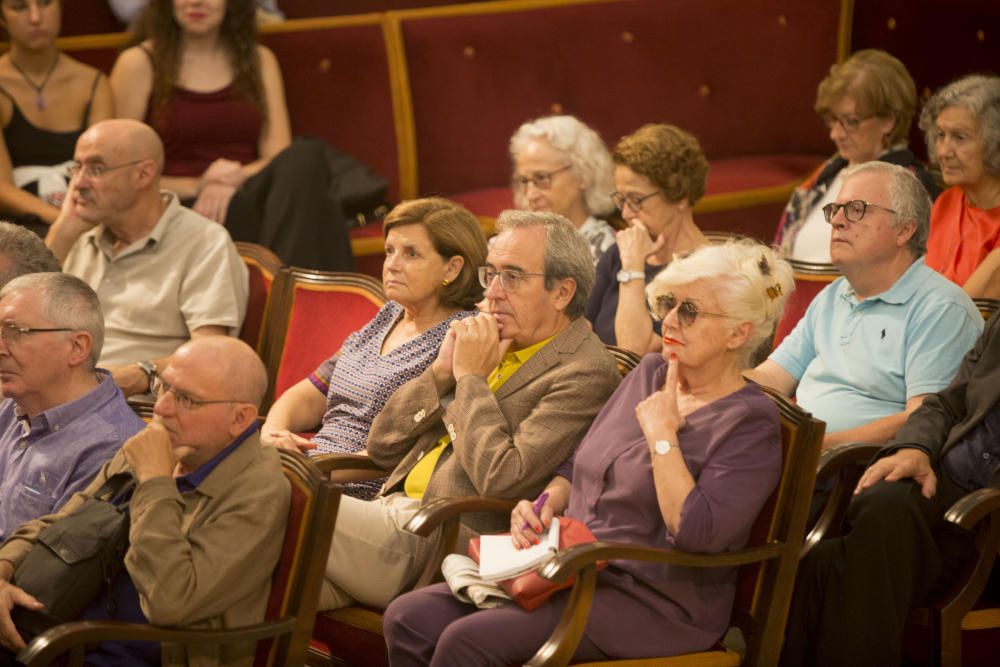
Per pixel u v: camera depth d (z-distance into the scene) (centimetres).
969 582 912
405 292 1085
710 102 1936
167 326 1296
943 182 1407
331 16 2033
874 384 1045
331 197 1566
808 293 1146
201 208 1580
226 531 813
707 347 864
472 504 914
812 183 1444
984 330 977
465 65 1850
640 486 867
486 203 1778
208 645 821
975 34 1880
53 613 818
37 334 927
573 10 1884
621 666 845
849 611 907
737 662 871
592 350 973
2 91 1595
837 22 1967
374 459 1038
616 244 1284
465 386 965
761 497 841
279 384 1258
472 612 870
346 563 941
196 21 1636
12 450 957
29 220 1534
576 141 1351
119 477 880
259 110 1686
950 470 945
